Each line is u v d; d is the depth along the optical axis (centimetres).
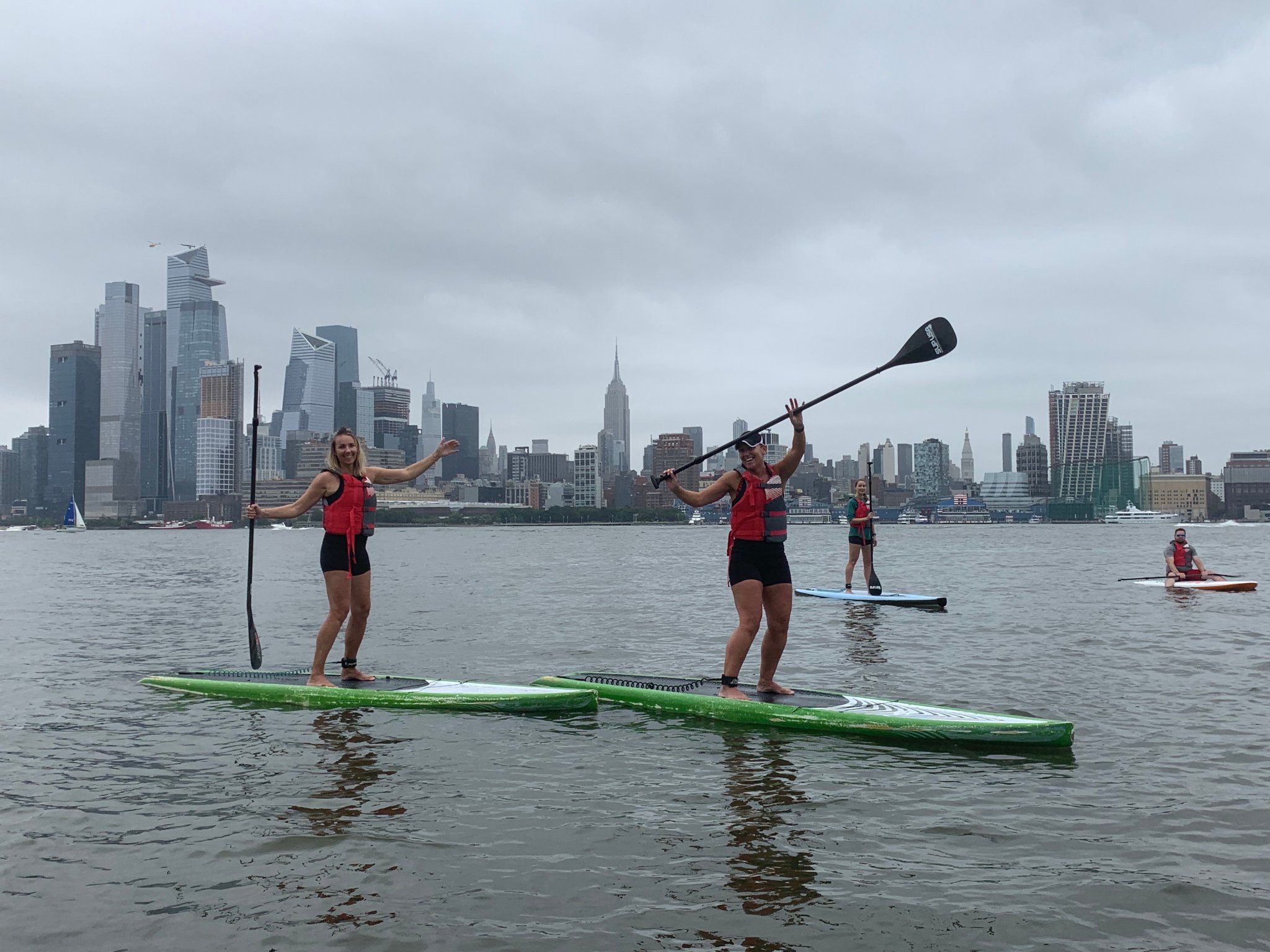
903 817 517
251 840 482
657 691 831
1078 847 469
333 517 885
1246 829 493
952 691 896
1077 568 3528
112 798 555
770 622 827
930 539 11244
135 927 382
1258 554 5394
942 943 365
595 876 433
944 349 909
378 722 772
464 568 3791
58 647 1265
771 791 569
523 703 812
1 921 388
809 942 366
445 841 480
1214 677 961
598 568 3719
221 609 1855
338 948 362
